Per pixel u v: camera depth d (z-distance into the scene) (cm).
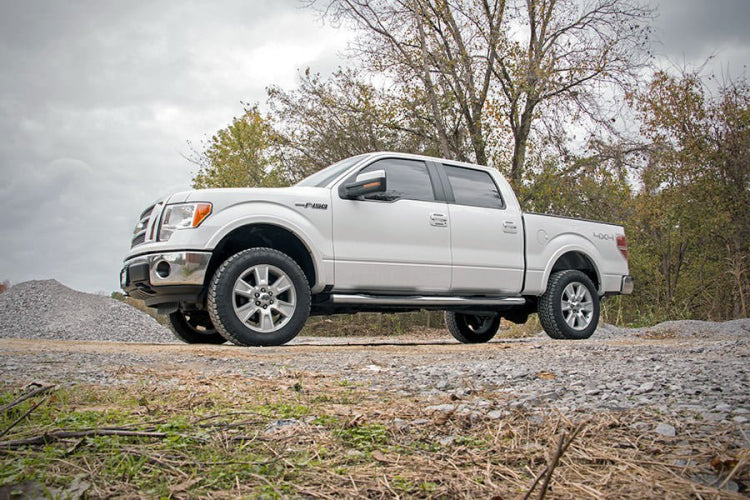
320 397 279
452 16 1695
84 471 159
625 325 1697
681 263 2228
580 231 789
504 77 1686
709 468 157
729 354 447
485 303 688
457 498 146
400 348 590
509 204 732
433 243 657
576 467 163
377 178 592
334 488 152
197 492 148
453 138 1750
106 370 379
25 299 1120
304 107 1745
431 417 226
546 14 1695
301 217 592
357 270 613
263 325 575
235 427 211
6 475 154
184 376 351
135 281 574
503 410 234
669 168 2019
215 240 557
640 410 225
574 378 320
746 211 1936
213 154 2147
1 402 249
